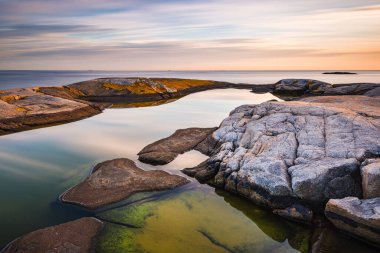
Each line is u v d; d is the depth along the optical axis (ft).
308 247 61.41
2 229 66.39
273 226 69.05
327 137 84.89
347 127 86.33
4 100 190.19
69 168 102.58
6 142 135.13
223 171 88.53
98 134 148.05
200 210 75.51
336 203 63.98
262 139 93.15
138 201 78.84
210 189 86.63
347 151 77.05
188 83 380.78
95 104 221.05
